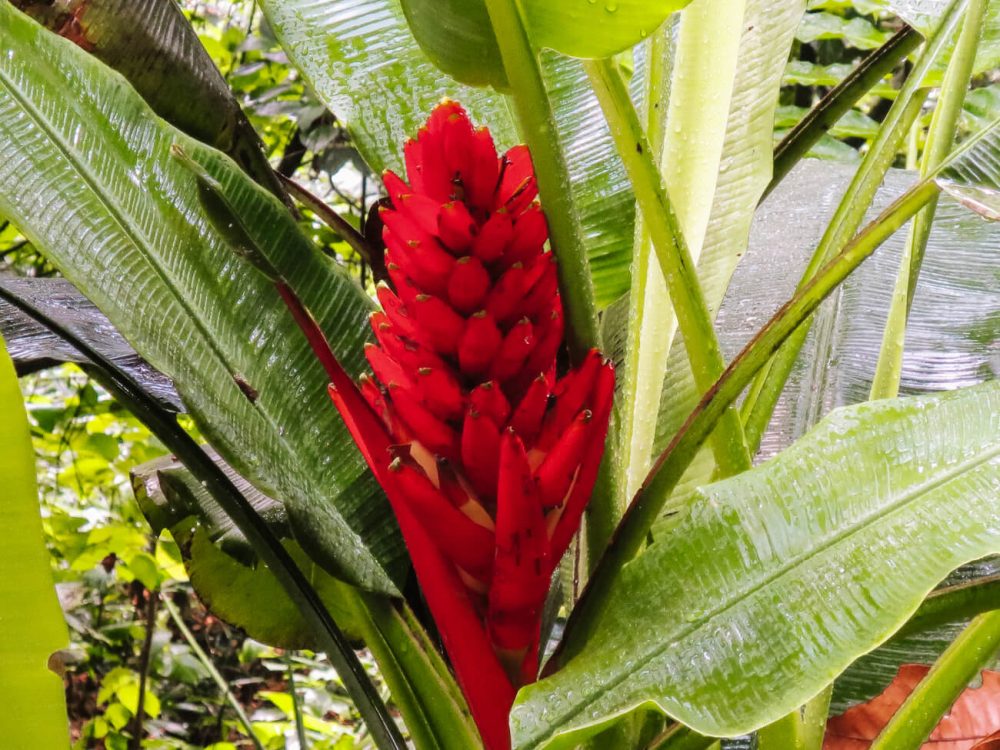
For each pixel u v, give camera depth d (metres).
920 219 1.28
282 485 1.13
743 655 0.99
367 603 1.20
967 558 0.98
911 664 1.33
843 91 1.32
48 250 1.12
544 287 1.05
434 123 1.08
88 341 1.26
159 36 1.27
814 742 1.18
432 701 1.18
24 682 1.02
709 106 1.21
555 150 1.08
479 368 1.05
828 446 1.05
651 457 1.25
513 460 1.00
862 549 1.00
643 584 1.04
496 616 1.05
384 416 1.08
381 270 1.32
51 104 1.18
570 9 1.06
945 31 1.29
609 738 1.16
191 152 1.23
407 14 1.10
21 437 1.03
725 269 1.26
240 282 1.23
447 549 1.05
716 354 1.14
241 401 1.17
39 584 1.03
